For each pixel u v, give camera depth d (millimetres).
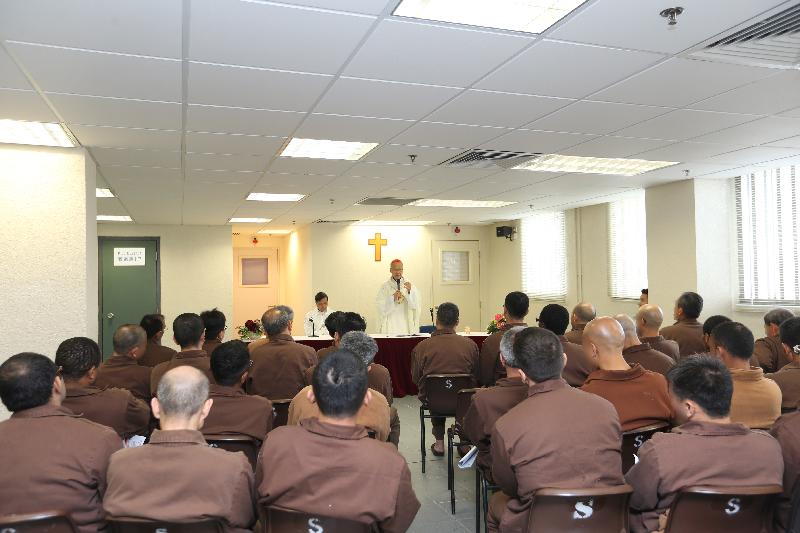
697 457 1794
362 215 9609
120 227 10141
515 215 10102
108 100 3482
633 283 8062
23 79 3104
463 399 3598
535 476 1933
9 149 4461
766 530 1819
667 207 6961
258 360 3770
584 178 6500
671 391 1949
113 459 1719
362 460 1699
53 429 1858
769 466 1806
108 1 2271
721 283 6652
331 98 3529
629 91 3482
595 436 1968
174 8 2338
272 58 2883
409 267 11352
